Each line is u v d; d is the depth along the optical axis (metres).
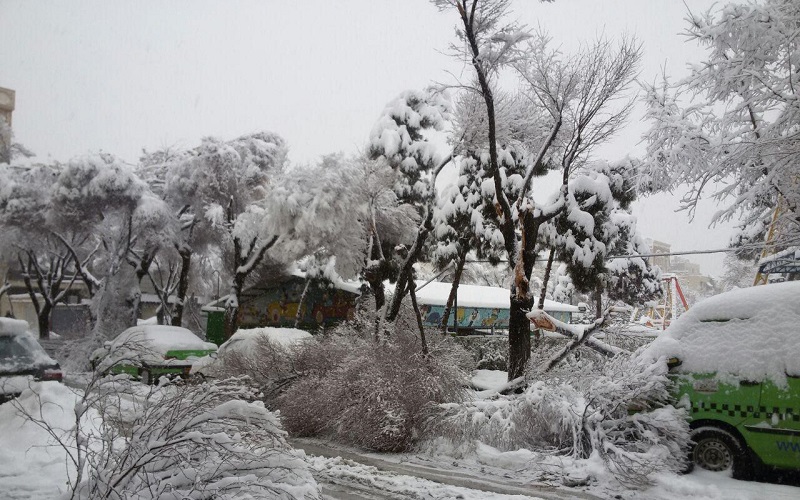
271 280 27.06
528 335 12.65
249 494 4.68
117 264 27.31
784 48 12.32
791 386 7.31
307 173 19.98
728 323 8.06
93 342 24.56
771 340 7.60
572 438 8.77
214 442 4.67
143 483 4.57
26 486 6.15
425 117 19.09
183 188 28.06
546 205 14.65
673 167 13.91
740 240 18.97
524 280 12.59
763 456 7.40
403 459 9.41
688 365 8.14
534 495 7.29
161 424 4.89
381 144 18.66
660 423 7.86
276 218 19.88
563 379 9.95
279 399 11.80
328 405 10.88
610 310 11.23
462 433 9.62
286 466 4.90
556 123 13.52
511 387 11.38
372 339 12.77
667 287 29.50
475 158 19.77
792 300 7.73
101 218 27.36
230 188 27.67
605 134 14.48
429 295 24.62
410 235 18.73
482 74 12.62
